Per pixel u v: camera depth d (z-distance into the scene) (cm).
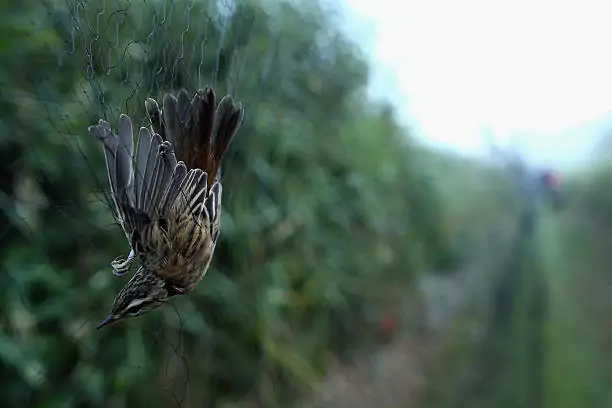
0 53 76
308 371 136
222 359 106
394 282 215
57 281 81
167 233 54
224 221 93
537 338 187
